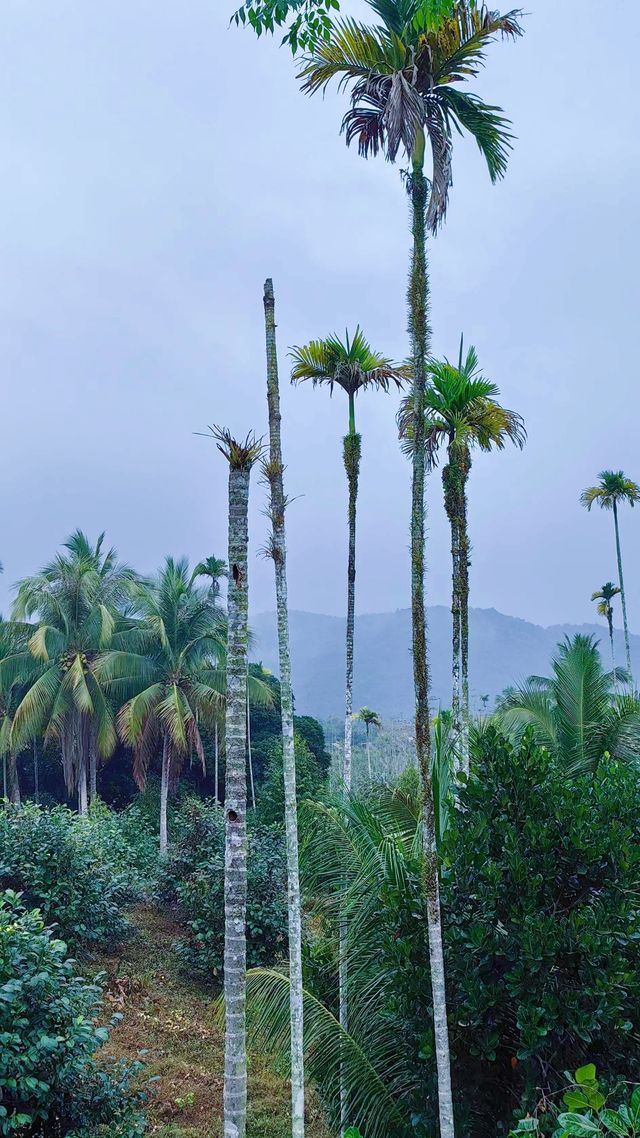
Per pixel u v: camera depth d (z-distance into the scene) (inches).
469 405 448.1
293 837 278.7
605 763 385.1
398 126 243.8
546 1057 253.9
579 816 288.4
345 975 313.6
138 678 1162.6
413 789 414.6
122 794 1397.6
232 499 258.5
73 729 1199.6
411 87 243.4
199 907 650.2
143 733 1155.9
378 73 255.1
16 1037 285.6
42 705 1136.2
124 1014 550.3
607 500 1423.5
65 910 574.9
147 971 631.2
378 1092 288.8
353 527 450.3
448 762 324.8
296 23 222.4
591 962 252.7
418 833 342.0
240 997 236.1
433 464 468.4
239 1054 233.5
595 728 582.6
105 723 1176.8
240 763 247.6
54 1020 308.8
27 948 316.5
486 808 306.0
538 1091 248.4
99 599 1205.7
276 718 1553.9
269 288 285.1
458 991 274.4
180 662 1162.6
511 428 491.5
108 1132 317.4
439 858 298.4
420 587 245.4
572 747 578.9
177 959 661.3
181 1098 436.5
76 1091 312.3
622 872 278.5
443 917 287.0
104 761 1379.2
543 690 635.5
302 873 326.3
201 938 629.6
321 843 324.2
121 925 645.3
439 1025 239.3
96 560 1320.1
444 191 255.6
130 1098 331.9
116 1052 492.1
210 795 1473.9
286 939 642.2
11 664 1190.9
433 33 244.2
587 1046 254.7
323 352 450.0
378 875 311.4
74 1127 311.9
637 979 259.4
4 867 566.9
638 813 319.3
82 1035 307.0
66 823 619.5
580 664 593.3
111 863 653.9
